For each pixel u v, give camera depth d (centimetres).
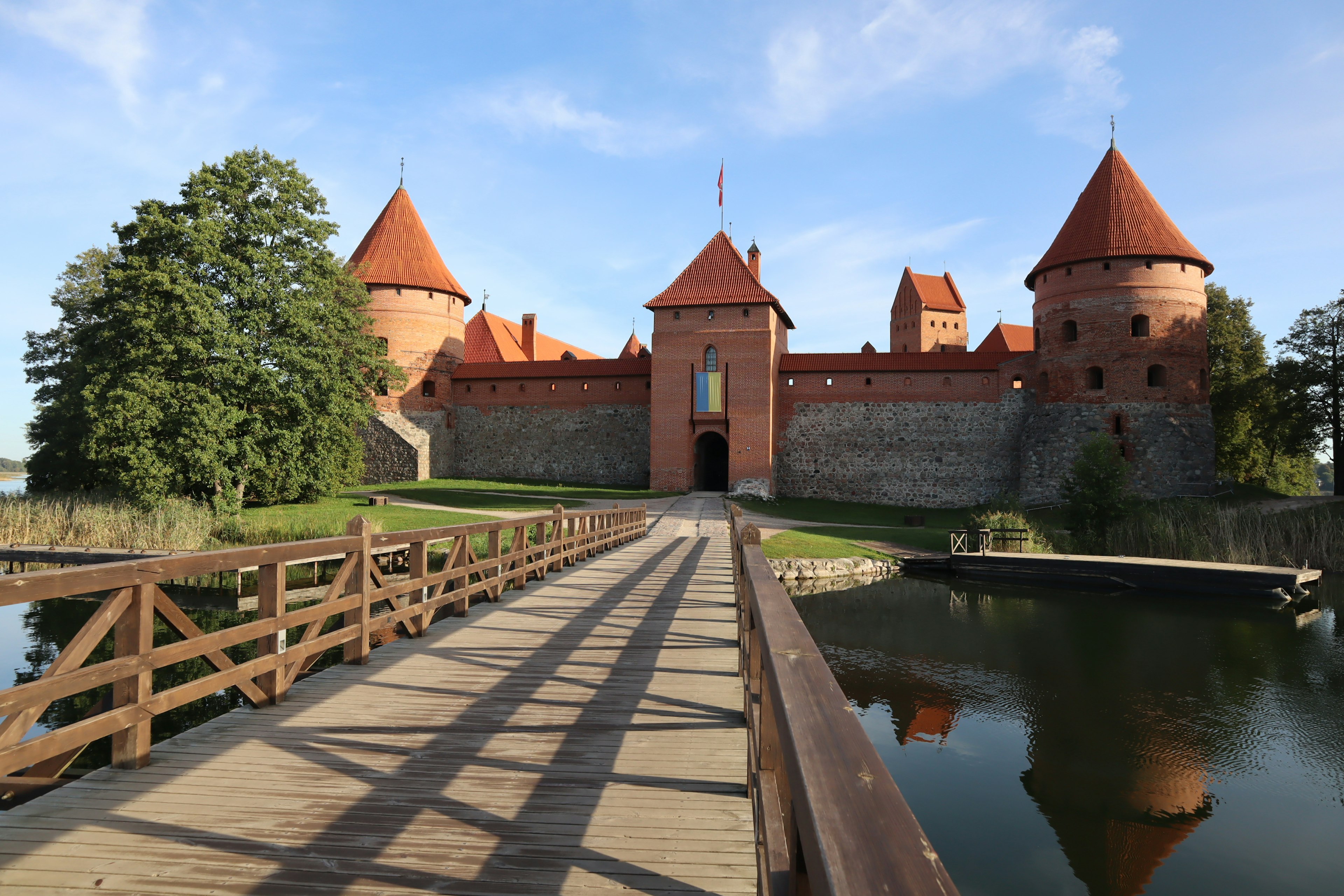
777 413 4203
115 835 348
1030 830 788
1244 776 913
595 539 1694
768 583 356
